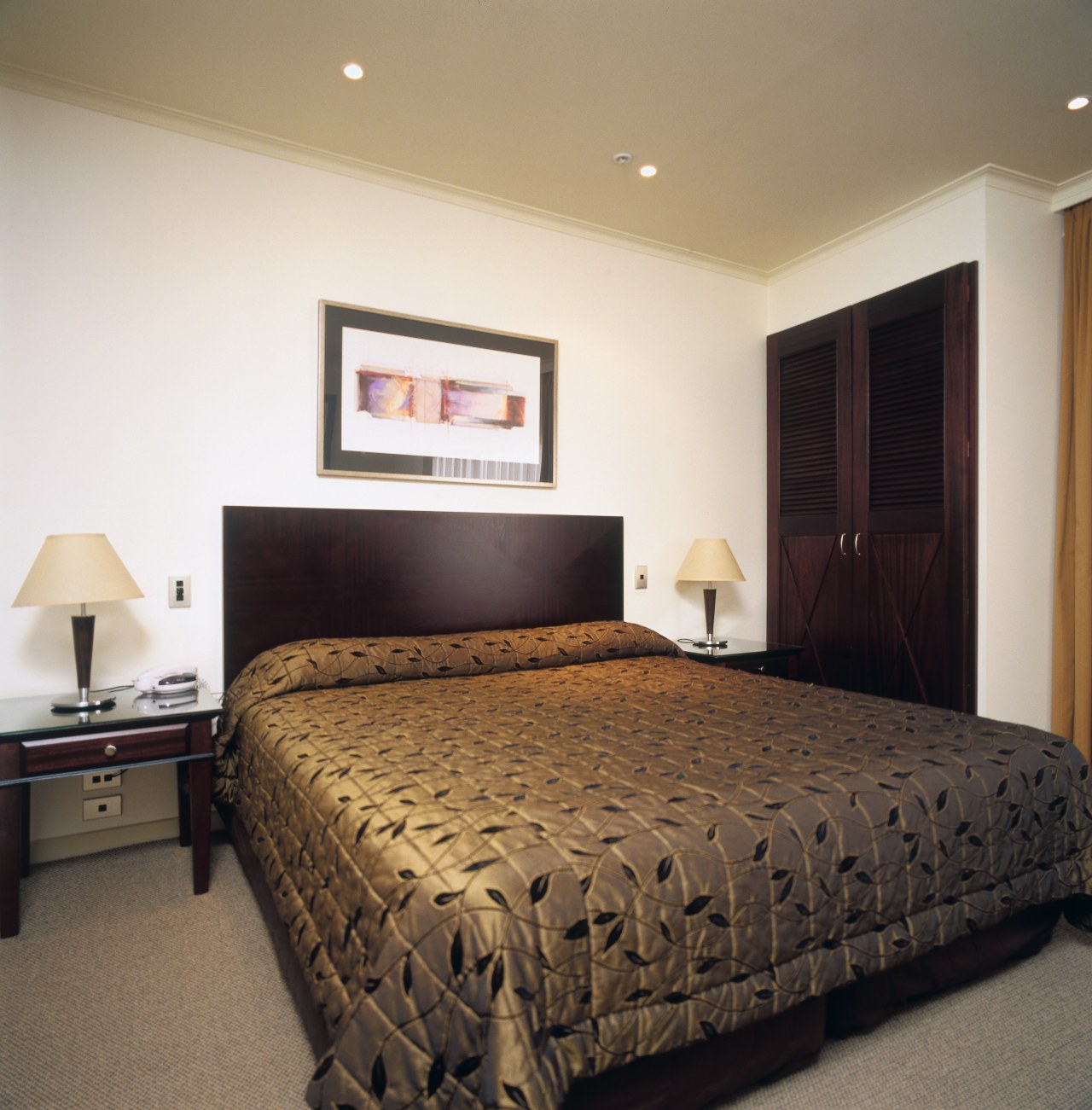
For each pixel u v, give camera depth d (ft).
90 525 8.08
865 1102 4.35
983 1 6.70
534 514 10.85
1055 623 10.25
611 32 7.07
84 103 8.03
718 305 12.93
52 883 7.38
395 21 6.90
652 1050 3.67
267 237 9.07
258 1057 4.75
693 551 11.73
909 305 10.62
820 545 12.21
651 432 12.16
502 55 7.42
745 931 4.03
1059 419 10.37
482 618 10.39
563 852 3.77
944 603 10.12
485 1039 3.17
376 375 9.71
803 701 7.29
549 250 11.16
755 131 8.82
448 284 10.29
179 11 6.77
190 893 7.15
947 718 6.54
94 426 8.11
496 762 5.14
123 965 5.85
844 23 6.97
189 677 7.86
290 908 4.89
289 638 9.07
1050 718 10.30
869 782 4.91
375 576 9.60
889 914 4.63
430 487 10.16
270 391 9.09
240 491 8.90
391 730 6.06
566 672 9.01
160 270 8.46
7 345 7.69
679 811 4.27
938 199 10.35
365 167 9.57
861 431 11.44
